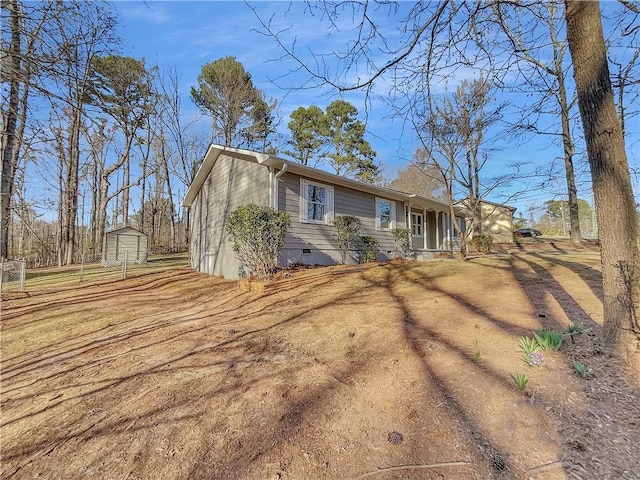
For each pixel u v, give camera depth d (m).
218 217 11.42
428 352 3.09
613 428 1.81
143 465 1.84
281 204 9.09
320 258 10.05
